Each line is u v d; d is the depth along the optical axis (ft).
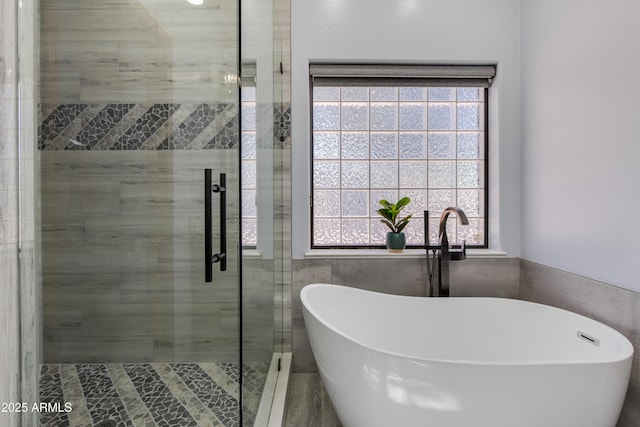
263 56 4.51
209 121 5.71
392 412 3.51
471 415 3.26
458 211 5.38
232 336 4.93
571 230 4.89
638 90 3.79
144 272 5.81
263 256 4.52
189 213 5.80
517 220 6.25
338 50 6.14
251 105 3.87
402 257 6.13
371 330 5.53
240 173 3.49
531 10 5.84
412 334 5.52
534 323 5.00
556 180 5.23
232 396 4.74
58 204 5.67
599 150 4.35
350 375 3.75
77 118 5.68
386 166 6.75
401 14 6.17
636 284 3.84
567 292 4.94
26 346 1.64
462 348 5.40
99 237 5.75
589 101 4.52
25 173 1.64
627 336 3.94
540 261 5.63
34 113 1.70
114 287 5.77
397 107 6.72
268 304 4.83
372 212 6.77
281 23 6.11
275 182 5.63
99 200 5.74
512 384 3.19
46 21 5.60
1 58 1.56
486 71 6.35
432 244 6.60
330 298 5.47
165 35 5.70
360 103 6.72
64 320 5.61
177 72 5.70
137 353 5.78
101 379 5.31
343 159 6.73
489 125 6.61
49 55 5.62
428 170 6.77
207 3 5.65
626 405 3.96
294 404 5.17
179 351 5.80
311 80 6.47
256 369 4.05
